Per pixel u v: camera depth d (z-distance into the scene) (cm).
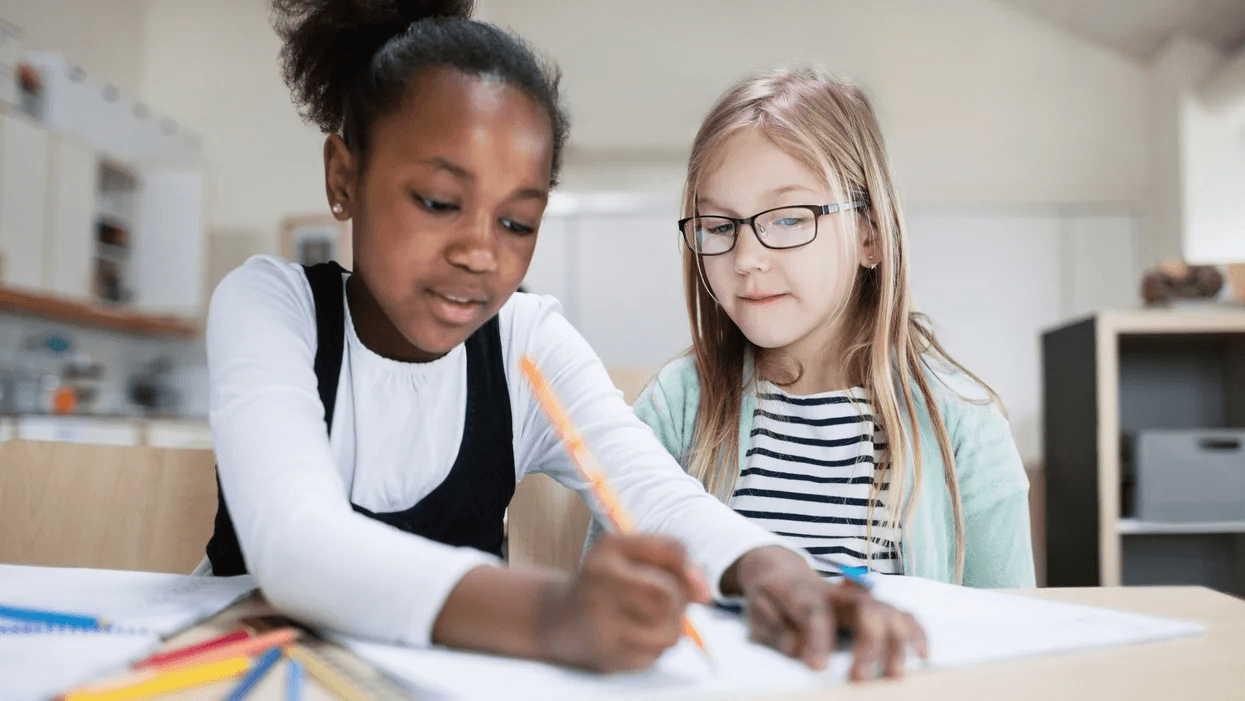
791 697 32
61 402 313
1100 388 186
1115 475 184
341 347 65
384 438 66
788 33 422
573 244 415
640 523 55
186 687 32
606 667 33
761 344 85
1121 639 40
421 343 52
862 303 92
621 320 411
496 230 49
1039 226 410
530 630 35
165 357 409
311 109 61
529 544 87
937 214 411
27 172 304
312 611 40
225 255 412
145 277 376
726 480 91
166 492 82
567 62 423
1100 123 410
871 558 84
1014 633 41
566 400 68
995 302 407
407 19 58
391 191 49
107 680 31
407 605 37
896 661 35
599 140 420
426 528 66
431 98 48
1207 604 50
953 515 87
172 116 419
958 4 418
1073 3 390
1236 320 184
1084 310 405
